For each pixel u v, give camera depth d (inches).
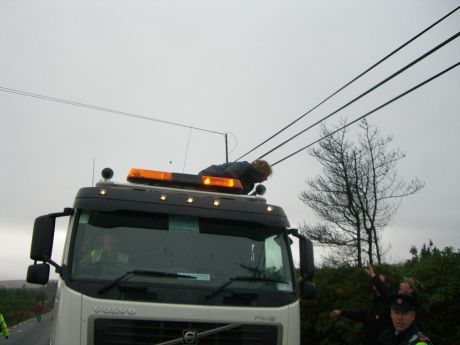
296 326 195.2
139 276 188.1
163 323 181.9
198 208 203.8
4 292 2177.7
